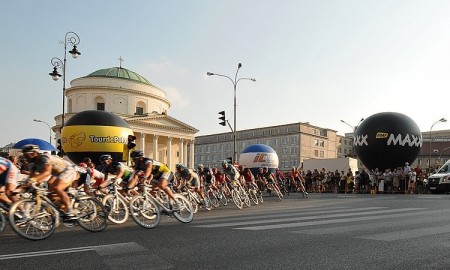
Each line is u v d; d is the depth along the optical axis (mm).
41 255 4914
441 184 21422
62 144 20188
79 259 4660
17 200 6305
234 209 13133
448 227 7262
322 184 28125
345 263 4371
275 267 4207
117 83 59719
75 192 7551
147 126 57750
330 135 94812
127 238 6285
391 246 5336
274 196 21859
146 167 8266
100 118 19703
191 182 12070
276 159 29719
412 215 9516
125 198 8594
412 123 25094
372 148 25016
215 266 4266
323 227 7371
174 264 4371
